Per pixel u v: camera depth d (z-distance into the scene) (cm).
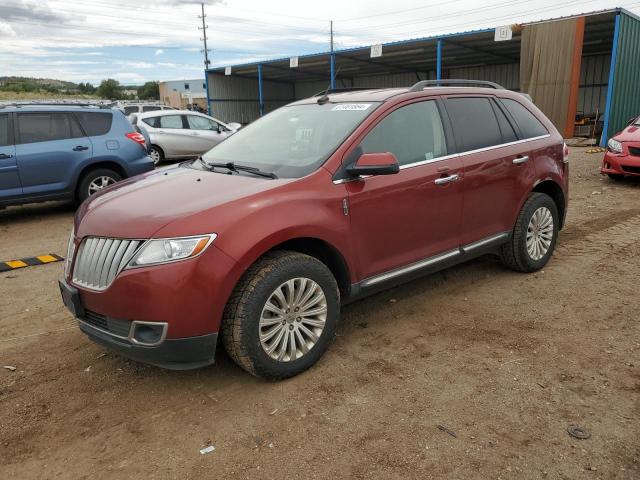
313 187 331
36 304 464
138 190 351
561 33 1691
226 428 281
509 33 1808
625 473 239
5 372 345
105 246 300
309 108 429
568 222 700
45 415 297
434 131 407
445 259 413
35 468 255
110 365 351
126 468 253
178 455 261
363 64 2905
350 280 354
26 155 774
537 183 480
